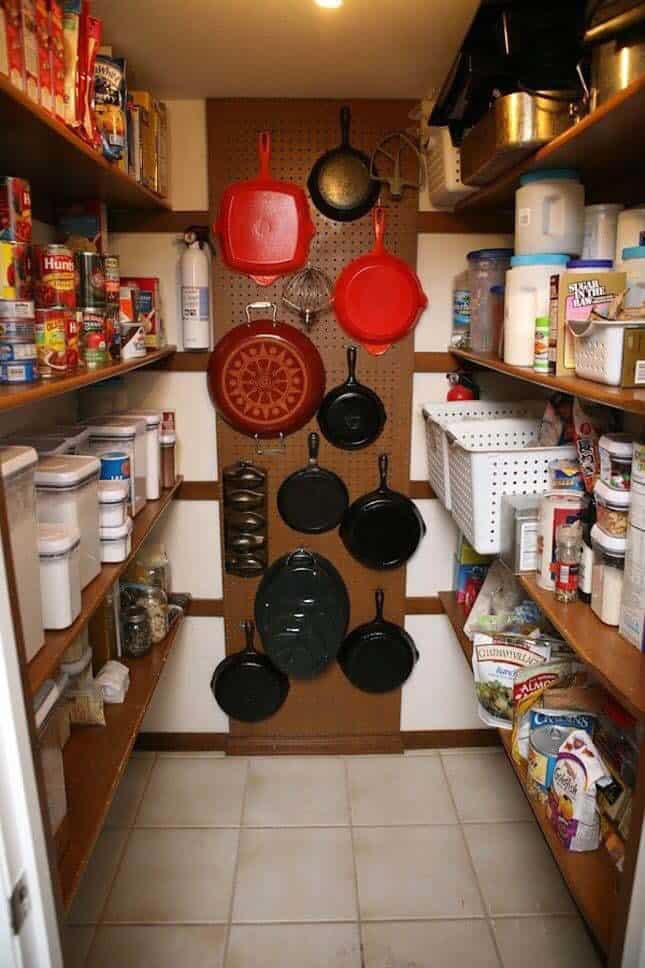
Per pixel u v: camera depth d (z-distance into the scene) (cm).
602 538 130
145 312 206
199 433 232
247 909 186
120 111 155
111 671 192
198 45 170
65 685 140
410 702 251
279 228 210
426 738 253
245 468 230
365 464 232
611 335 115
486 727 253
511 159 151
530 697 164
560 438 175
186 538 239
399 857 203
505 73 150
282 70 186
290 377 221
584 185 175
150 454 203
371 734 251
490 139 148
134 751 251
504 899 189
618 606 130
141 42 168
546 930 180
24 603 110
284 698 248
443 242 220
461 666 249
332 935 178
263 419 224
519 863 201
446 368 228
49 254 131
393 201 215
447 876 196
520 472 166
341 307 216
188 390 228
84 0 133
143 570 227
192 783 235
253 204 209
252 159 212
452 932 179
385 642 242
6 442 162
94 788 151
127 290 185
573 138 126
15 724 87
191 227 214
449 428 196
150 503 204
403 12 151
